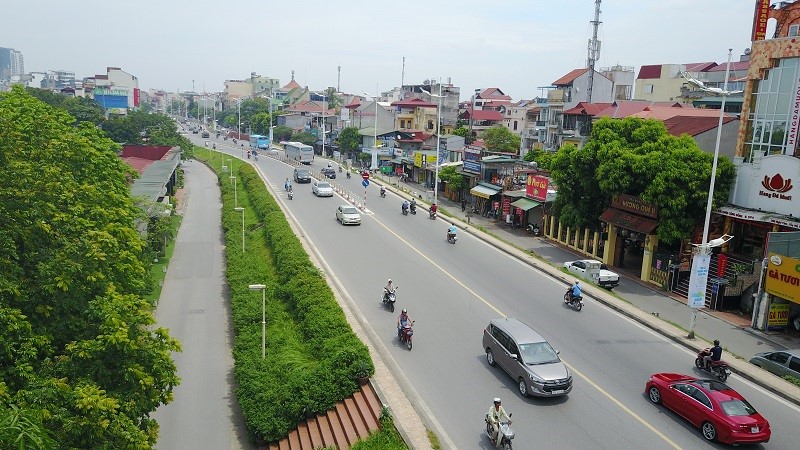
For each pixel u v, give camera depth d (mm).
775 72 38125
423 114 112438
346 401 21344
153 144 95500
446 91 118000
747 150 40125
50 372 15398
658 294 39500
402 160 93000
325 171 83562
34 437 10609
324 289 31156
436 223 53531
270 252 42562
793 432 19391
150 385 16141
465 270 38031
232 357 28547
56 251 17453
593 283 36531
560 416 19891
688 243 40250
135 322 16516
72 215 19234
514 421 19453
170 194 69688
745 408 18547
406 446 17531
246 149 128500
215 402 24562
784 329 32844
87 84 173625
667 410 20531
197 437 22031
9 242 16391
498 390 21734
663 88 89062
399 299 32031
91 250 17094
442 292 33406
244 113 175875
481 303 31609
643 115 59000
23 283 16656
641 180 41719
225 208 61656
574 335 27406
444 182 77438
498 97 138000
